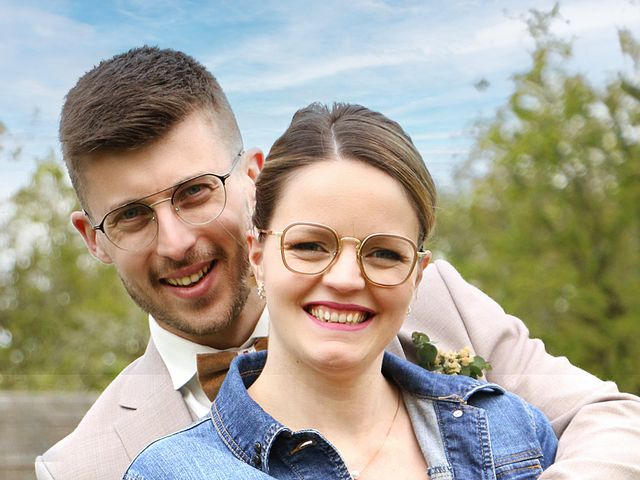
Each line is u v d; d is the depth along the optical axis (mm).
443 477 1694
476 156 11344
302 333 1595
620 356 12320
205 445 1611
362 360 1598
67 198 8688
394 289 1600
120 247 2154
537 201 12562
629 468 1746
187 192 2135
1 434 4211
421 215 1675
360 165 1611
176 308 2188
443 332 2334
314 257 1588
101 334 10211
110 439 2211
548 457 1867
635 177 12242
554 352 12477
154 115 2092
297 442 1614
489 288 12711
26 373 10016
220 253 2172
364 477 1666
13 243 9812
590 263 12695
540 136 11641
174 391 2254
